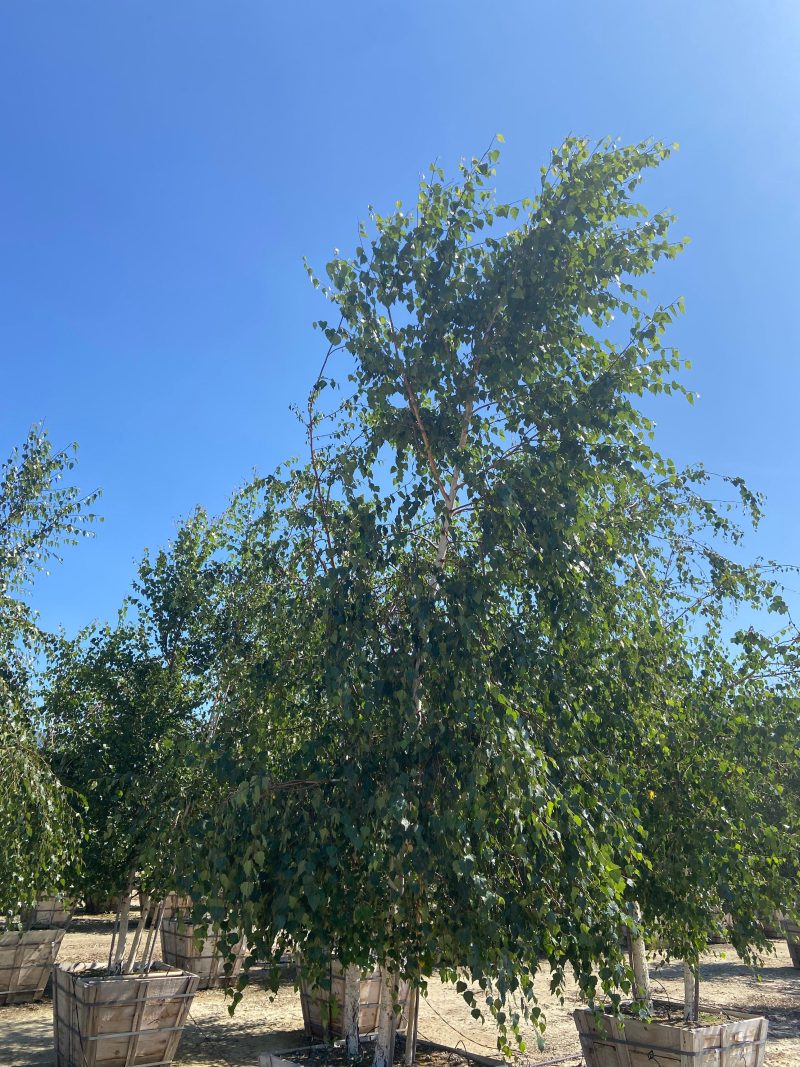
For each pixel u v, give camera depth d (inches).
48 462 382.6
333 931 160.7
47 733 320.8
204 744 185.3
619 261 199.2
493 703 161.2
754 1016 253.0
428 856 154.6
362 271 198.7
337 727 188.5
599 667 205.5
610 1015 239.5
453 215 199.5
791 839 231.1
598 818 167.6
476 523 204.2
